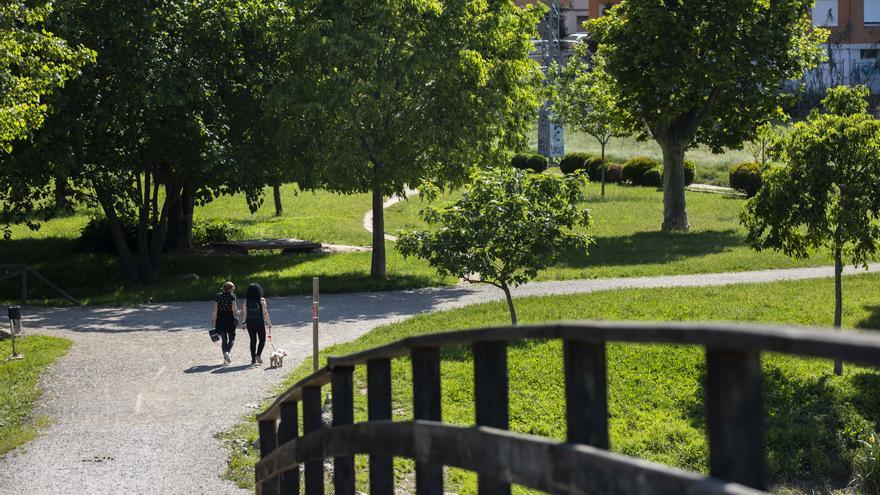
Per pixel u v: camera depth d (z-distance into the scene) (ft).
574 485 8.73
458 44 106.93
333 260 129.70
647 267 111.96
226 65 112.78
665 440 51.31
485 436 10.75
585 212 67.87
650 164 214.48
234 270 122.93
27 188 107.34
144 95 100.68
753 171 189.57
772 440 52.16
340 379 17.10
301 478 43.29
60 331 82.53
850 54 307.78
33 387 61.21
